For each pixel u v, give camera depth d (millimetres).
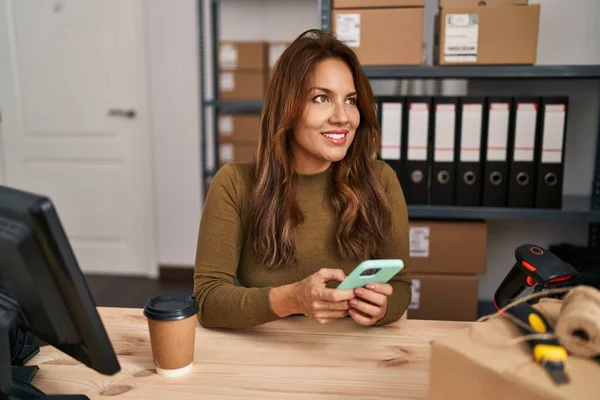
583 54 2057
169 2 3113
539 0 2047
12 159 3342
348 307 909
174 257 3379
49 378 786
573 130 2127
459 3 1753
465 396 604
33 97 3270
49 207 547
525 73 1760
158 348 776
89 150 3301
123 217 3363
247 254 1190
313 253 1180
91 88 3236
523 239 2207
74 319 607
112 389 753
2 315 655
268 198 1150
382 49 1804
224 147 2812
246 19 3234
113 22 3162
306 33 1185
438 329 956
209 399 724
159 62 3180
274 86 1148
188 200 3307
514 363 583
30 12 3189
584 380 556
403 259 1211
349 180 1192
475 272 1887
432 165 1868
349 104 1140
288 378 778
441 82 2225
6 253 584
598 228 2127
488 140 1825
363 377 781
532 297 708
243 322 958
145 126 3244
